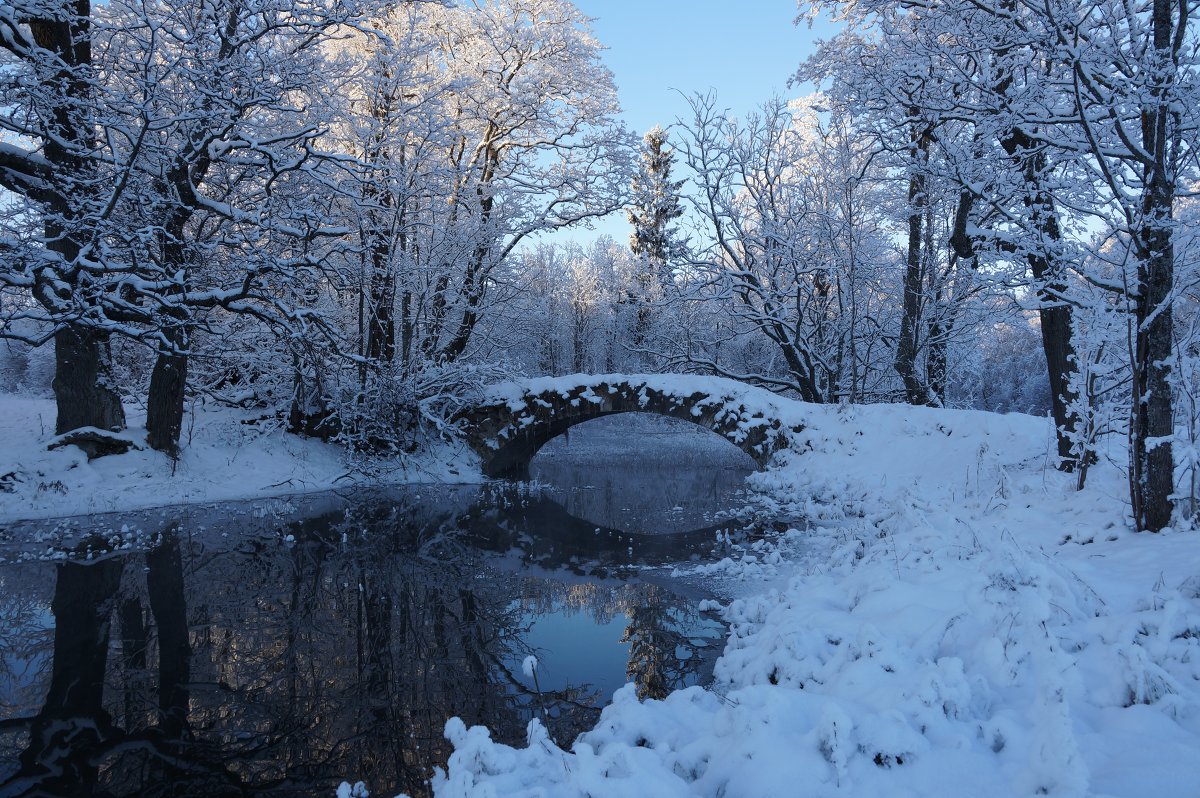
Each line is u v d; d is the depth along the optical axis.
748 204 22.70
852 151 20.09
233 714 5.20
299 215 12.77
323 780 4.27
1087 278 7.81
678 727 3.86
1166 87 6.49
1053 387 9.91
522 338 25.62
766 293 21.00
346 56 17.69
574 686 5.74
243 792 4.13
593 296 44.66
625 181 22.86
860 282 21.09
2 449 12.55
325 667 6.11
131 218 12.50
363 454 16.89
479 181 21.84
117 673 5.92
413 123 18.22
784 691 3.59
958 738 3.07
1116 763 2.79
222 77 11.84
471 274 21.36
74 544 10.09
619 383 18.53
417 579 9.07
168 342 12.00
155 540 10.47
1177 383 6.91
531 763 3.28
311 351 14.26
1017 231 9.07
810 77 17.52
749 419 17.28
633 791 2.91
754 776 3.04
